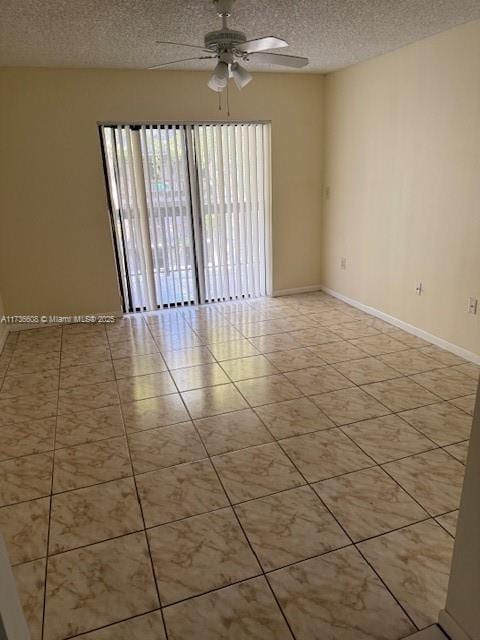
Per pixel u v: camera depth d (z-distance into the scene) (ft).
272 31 10.14
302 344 12.45
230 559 5.63
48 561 5.67
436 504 6.42
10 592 3.81
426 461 7.35
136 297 15.30
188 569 5.52
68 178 13.51
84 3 8.07
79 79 12.82
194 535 6.02
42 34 9.67
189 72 13.61
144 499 6.71
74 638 4.74
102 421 8.86
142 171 14.05
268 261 16.66
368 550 5.69
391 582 5.25
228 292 16.40
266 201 15.93
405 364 10.97
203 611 4.99
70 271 14.30
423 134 11.49
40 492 6.91
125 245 14.62
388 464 7.30
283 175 15.81
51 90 12.70
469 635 4.41
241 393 9.80
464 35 9.90
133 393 9.96
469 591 4.34
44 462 7.63
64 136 13.14
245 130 14.89
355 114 14.01
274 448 7.82
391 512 6.30
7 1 7.90
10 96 12.44
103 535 6.07
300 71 14.56
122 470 7.38
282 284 17.10
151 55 11.57
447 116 10.68
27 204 13.37
